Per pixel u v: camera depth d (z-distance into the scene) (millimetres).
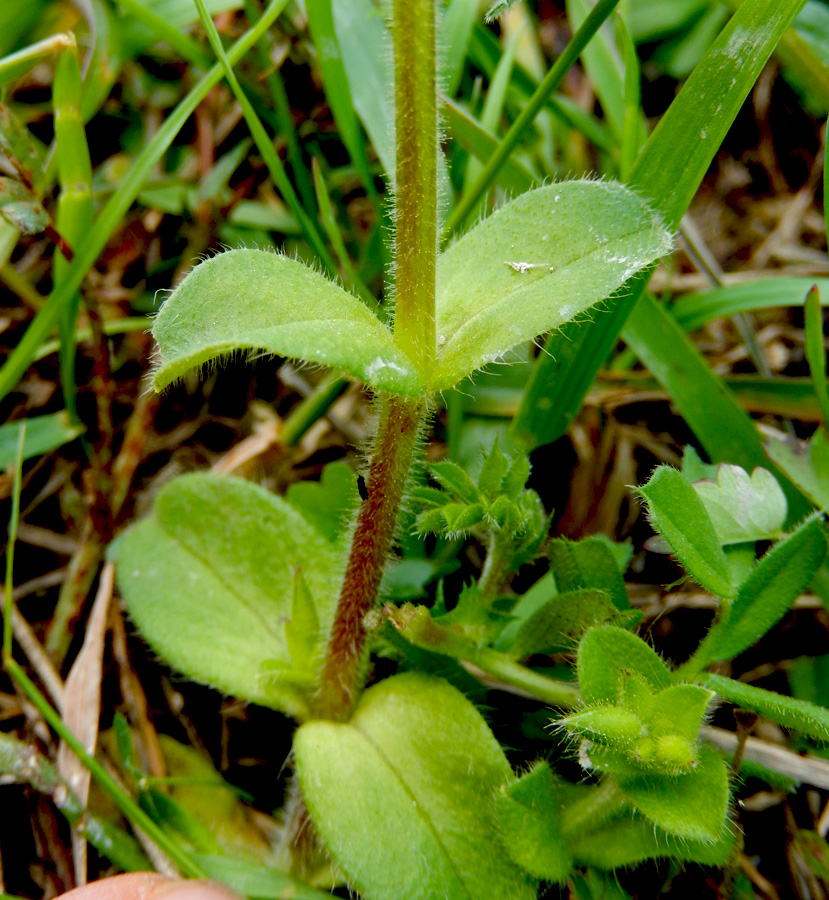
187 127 118
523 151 116
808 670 92
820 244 124
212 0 106
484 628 78
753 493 80
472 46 113
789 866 86
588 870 74
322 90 112
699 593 96
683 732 66
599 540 78
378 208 103
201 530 87
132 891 74
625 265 69
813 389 99
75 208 93
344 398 110
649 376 105
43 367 109
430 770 76
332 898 76
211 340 65
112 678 94
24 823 89
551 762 83
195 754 92
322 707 79
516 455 77
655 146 85
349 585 76
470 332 70
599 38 111
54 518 105
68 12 106
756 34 83
